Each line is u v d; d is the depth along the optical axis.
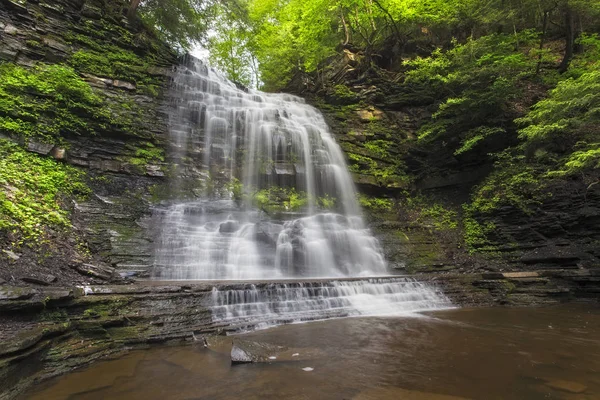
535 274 11.62
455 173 18.53
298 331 6.73
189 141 14.88
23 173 9.75
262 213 13.75
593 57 17.72
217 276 10.45
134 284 7.77
